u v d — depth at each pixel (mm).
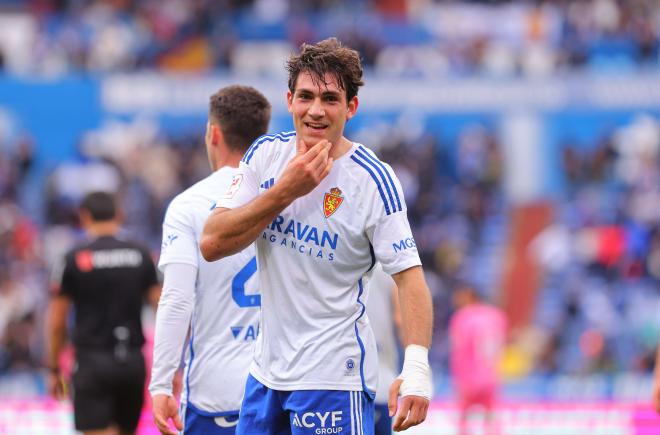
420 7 110562
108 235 26609
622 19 103562
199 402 18391
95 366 26062
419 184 83312
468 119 93812
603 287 75875
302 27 101188
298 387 15398
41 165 91500
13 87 92562
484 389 43469
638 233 78688
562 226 85375
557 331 69812
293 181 14648
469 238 83688
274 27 104312
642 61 101375
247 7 105500
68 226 80625
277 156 15641
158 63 100812
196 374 18453
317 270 15406
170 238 18188
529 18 105500
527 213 86750
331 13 105812
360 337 15641
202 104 93250
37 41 97688
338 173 15352
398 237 15344
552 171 91875
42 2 105000
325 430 15297
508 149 92875
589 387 60469
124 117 92938
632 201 82875
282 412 15750
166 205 81062
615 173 91000
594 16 104812
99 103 92938
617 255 78000
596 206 84438
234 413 18219
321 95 15023
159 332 17844
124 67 96000
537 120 93812
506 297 79438
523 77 94500
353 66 15148
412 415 14938
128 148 86938
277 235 15516
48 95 92688
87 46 96750
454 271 74562
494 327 44062
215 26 103688
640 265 77250
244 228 14945
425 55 99875
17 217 79750
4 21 105438
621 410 32812
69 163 87562
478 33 105250
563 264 80000
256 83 92062
